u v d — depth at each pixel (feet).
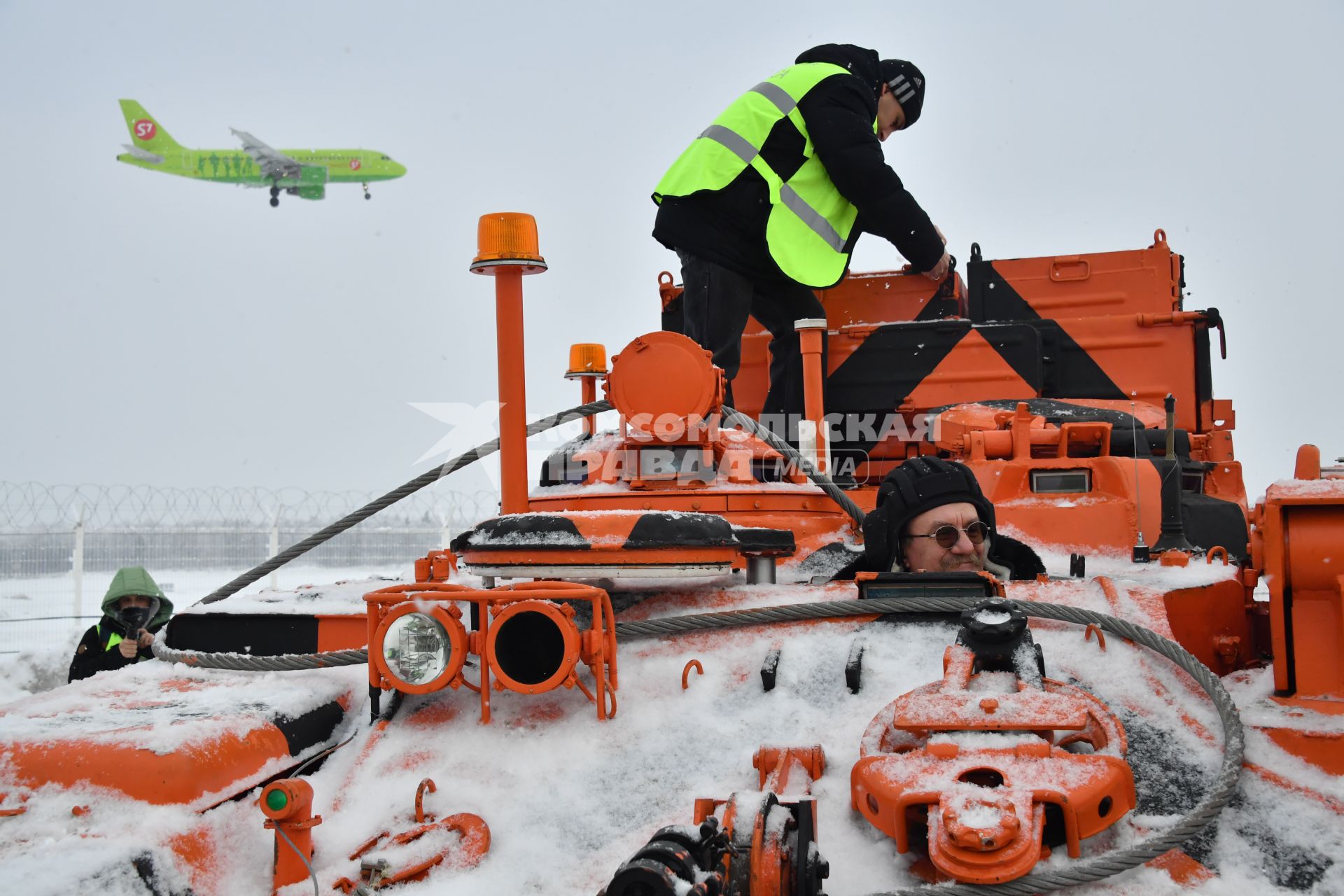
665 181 19.77
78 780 8.91
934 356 22.70
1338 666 9.62
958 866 7.79
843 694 10.42
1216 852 8.33
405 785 9.94
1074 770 8.36
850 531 15.56
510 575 11.90
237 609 13.76
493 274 13.37
